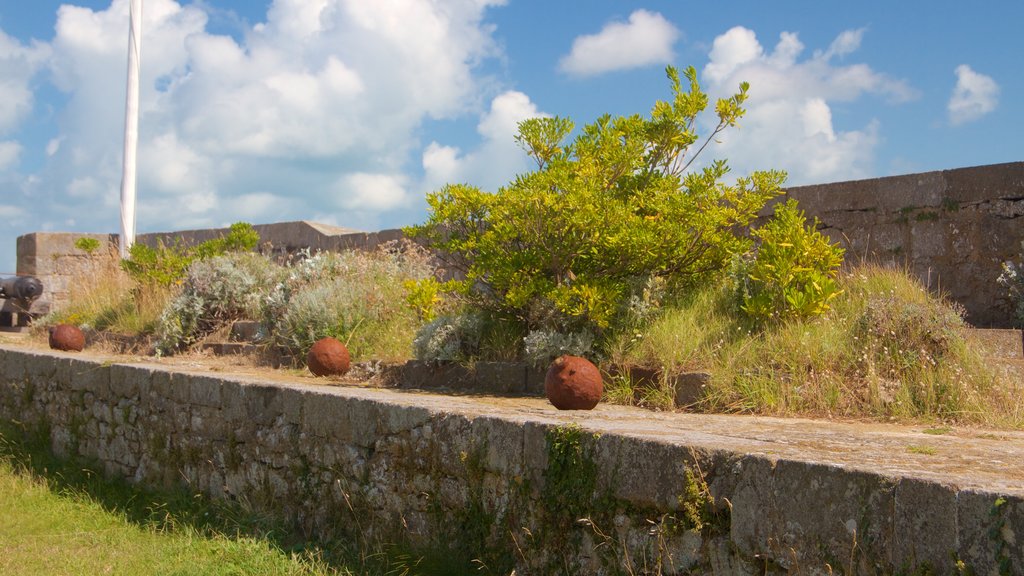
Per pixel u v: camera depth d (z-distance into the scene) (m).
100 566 5.95
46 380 10.66
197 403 7.72
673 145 8.48
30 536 6.84
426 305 9.47
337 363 8.77
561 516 4.24
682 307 7.58
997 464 3.47
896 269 8.52
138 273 14.02
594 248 7.48
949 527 2.78
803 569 3.17
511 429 4.60
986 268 8.20
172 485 7.92
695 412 6.21
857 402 5.87
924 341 6.25
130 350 12.10
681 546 3.64
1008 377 6.04
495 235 7.66
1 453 10.34
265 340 10.62
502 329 8.26
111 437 9.18
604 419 5.19
